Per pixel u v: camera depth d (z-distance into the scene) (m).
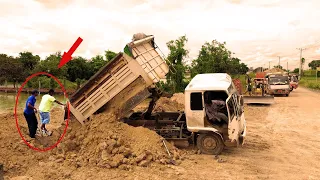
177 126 10.51
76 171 7.92
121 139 8.81
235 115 9.12
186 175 7.79
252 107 20.91
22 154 8.59
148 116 11.59
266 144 10.95
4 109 20.09
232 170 8.23
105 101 10.02
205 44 33.12
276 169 8.39
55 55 48.84
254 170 8.27
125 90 9.92
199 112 9.41
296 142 11.29
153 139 9.14
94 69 48.47
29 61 47.56
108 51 43.34
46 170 7.85
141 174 7.76
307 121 15.54
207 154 9.51
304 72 95.81
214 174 7.91
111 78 9.83
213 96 9.81
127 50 9.52
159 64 11.30
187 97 9.48
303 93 34.81
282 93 29.77
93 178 7.51
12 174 7.64
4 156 8.23
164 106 14.49
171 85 27.00
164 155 8.78
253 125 14.59
